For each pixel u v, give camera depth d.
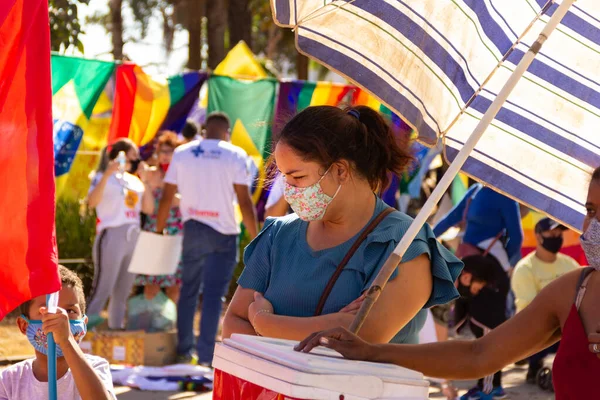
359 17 3.71
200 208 9.00
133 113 10.85
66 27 10.36
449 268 3.54
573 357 2.89
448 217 8.60
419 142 3.82
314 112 3.41
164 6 29.80
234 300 3.74
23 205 3.49
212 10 18.69
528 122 3.97
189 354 9.23
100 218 9.88
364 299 3.21
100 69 10.37
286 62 36.62
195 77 11.13
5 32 3.46
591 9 3.79
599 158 3.94
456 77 3.89
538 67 3.93
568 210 4.00
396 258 3.23
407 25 3.76
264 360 2.84
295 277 3.51
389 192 9.70
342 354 3.08
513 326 3.17
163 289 10.81
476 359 3.17
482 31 3.87
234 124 11.46
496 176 4.01
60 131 10.20
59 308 3.64
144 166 10.19
